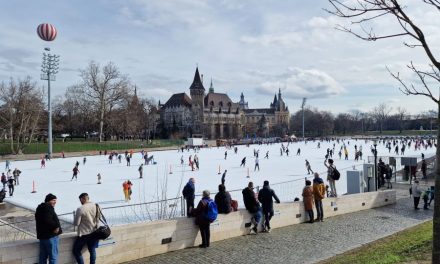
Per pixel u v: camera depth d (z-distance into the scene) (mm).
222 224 15000
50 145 79125
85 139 133250
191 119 190125
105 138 129125
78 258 10703
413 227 15891
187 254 13070
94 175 48312
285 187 30781
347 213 20734
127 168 57188
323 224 17781
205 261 12289
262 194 16156
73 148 96125
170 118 199750
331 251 13227
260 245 14141
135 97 128750
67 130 145750
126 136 143750
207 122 192625
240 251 13375
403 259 10039
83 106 123812
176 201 22328
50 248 9805
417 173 38250
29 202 29469
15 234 15180
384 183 31750
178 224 13609
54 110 146375
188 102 198875
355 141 138000
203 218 13672
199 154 84625
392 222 18188
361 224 17766
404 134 199625
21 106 90375
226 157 71688
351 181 26625
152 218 19766
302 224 17828
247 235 15695
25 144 91562
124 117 121688
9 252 9758
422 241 12016
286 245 14102
